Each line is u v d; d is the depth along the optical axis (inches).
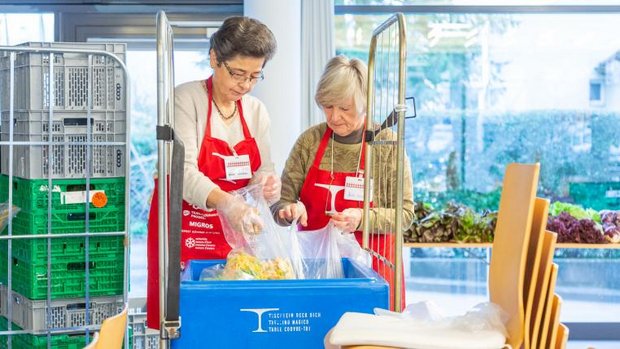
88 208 125.6
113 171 128.6
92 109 127.1
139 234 236.5
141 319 151.5
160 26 75.5
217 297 74.3
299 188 124.6
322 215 121.4
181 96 112.0
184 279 78.4
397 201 87.4
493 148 251.6
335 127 116.8
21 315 131.1
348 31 246.8
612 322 245.9
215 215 112.4
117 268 129.4
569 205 229.5
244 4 217.9
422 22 248.8
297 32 216.5
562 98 251.9
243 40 102.7
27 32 233.0
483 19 249.8
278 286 75.1
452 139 251.3
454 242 212.8
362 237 110.9
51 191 124.6
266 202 109.3
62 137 126.3
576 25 250.7
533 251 64.4
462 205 220.4
